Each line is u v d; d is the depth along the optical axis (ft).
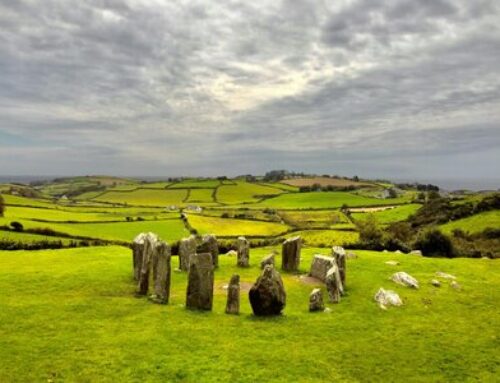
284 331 85.56
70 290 109.70
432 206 422.41
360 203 545.85
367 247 222.28
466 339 86.38
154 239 112.06
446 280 130.52
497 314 102.22
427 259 161.58
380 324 92.73
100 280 119.65
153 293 102.27
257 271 139.03
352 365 73.72
